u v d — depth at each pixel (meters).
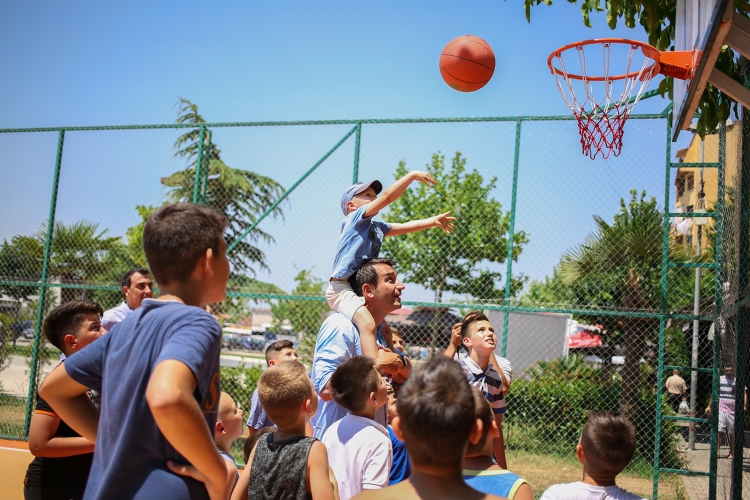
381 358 3.29
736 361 4.34
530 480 7.09
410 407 1.67
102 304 9.10
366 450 2.87
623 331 9.38
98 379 1.96
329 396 3.43
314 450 2.50
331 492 2.45
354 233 3.88
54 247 9.02
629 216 8.63
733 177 5.05
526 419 8.31
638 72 4.62
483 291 9.17
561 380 8.62
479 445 2.47
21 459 7.14
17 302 9.16
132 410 1.75
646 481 7.52
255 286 8.04
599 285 8.98
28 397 8.10
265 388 2.60
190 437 1.60
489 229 9.27
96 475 1.78
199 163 7.92
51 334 3.29
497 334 9.31
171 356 1.66
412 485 1.69
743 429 4.25
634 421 8.25
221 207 9.20
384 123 7.40
